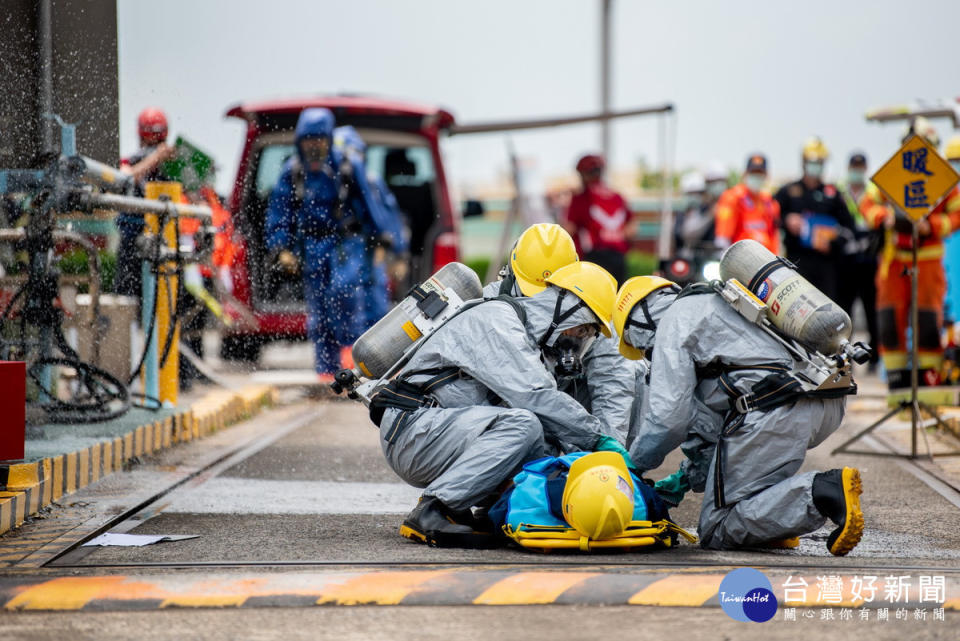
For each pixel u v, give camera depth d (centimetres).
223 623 1015
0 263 1928
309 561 1230
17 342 1877
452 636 977
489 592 1090
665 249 3588
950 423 2205
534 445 1306
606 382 1394
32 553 1261
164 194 2033
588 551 1254
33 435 1752
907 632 991
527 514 1272
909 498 1644
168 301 2120
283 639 971
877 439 2198
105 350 2366
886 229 2481
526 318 1314
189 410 2128
